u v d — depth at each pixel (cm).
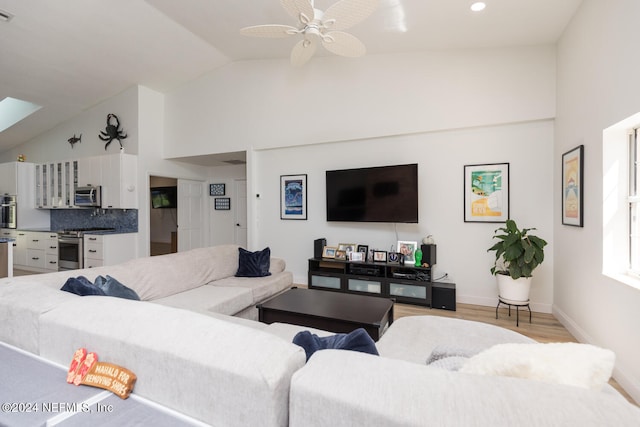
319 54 428
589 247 250
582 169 260
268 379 78
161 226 820
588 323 253
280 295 278
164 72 498
